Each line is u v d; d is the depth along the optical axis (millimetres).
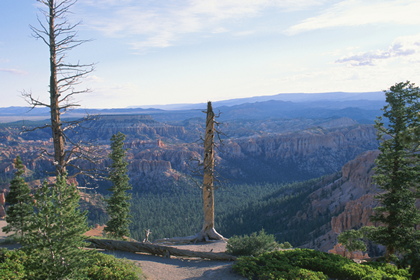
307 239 109625
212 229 34688
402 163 26859
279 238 116375
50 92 21844
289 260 22609
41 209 14961
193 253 26578
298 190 181125
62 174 16797
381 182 27875
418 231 26219
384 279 18922
